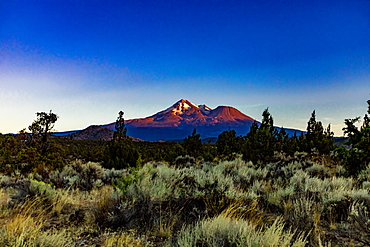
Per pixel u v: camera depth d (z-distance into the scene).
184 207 5.78
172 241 4.19
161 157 20.44
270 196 6.61
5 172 11.91
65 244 3.82
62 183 9.72
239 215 5.12
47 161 13.12
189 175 7.92
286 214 5.34
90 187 9.38
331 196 5.80
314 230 4.29
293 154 18.16
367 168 8.78
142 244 4.12
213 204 5.62
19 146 13.87
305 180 7.64
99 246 3.97
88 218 5.26
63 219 5.39
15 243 3.40
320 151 18.81
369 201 5.46
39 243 3.54
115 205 5.50
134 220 5.06
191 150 22.06
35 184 6.84
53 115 14.55
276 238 3.44
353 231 4.49
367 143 8.91
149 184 6.25
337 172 11.35
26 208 5.65
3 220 4.82
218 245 3.44
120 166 15.06
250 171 9.98
